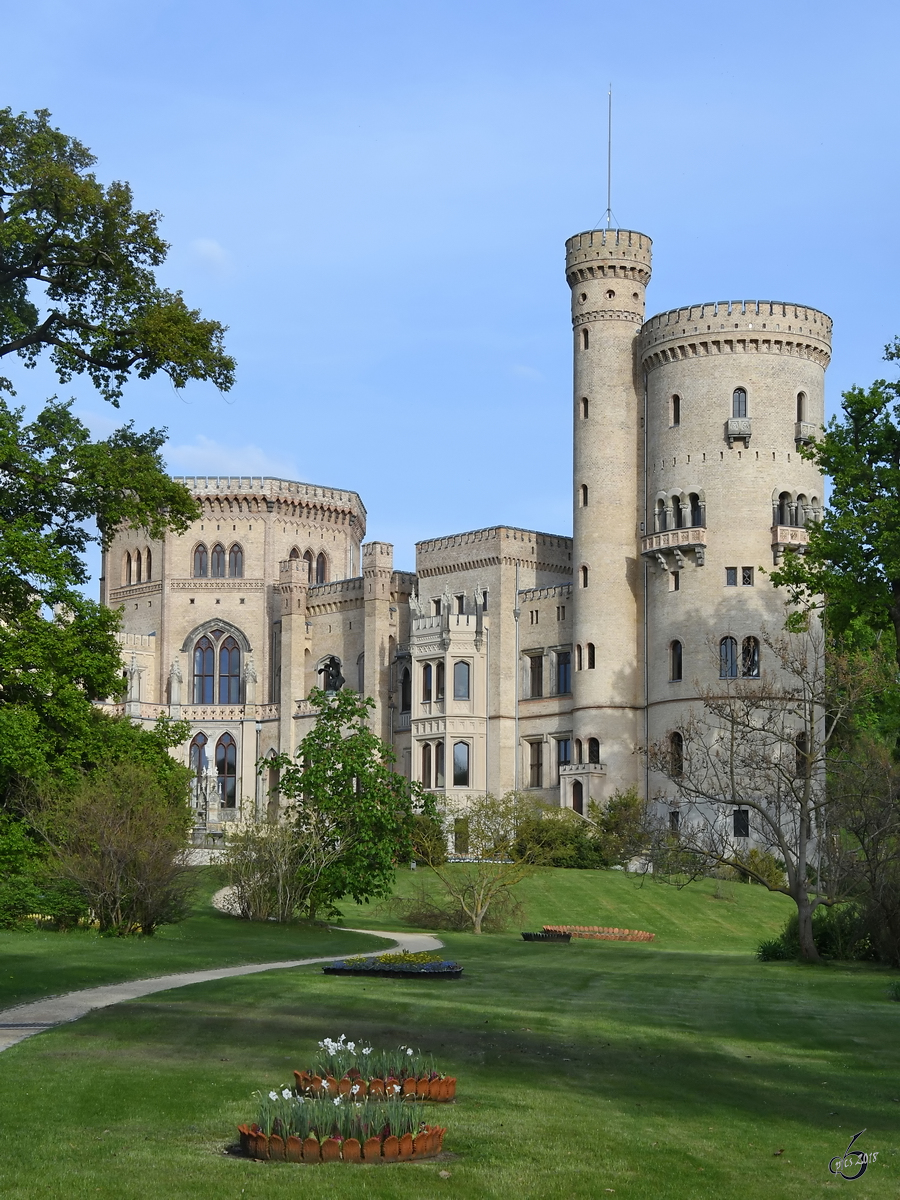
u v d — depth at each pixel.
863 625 76.25
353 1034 28.25
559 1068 25.36
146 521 52.47
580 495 102.81
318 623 123.69
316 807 64.06
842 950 54.12
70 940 47.69
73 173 48.34
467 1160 18.77
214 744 123.62
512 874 70.56
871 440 59.44
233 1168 17.95
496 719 108.81
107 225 49.28
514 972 44.62
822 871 57.19
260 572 127.00
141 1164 17.98
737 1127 21.22
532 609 108.81
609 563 101.19
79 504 51.66
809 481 95.94
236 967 44.03
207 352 50.28
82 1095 21.61
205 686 126.56
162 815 53.28
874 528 58.00
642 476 101.25
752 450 95.44
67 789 52.28
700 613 95.44
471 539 112.06
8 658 50.12
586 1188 17.70
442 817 85.06
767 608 94.06
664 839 66.69
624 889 81.00
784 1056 28.09
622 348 102.62
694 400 97.00
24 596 51.66
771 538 94.62
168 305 50.28
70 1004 32.44
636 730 100.00
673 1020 33.03
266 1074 23.53
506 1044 27.73
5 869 50.59
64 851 51.44
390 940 57.62
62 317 50.69
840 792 58.16
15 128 49.00
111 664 53.47
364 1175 17.88
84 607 52.56
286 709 121.62
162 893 52.44
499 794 107.75
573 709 102.75
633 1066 25.84
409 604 119.69
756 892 82.25
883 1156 19.91
